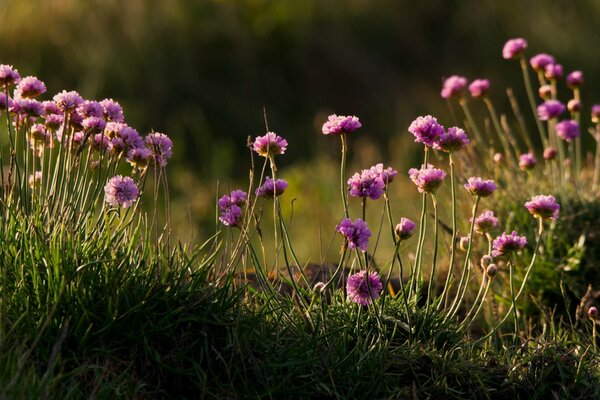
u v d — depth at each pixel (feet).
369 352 14.39
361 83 49.26
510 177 23.29
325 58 49.60
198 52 47.75
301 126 46.26
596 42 51.29
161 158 15.55
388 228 29.35
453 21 52.24
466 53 51.13
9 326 13.42
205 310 14.35
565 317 20.02
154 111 45.03
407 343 15.20
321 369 14.26
